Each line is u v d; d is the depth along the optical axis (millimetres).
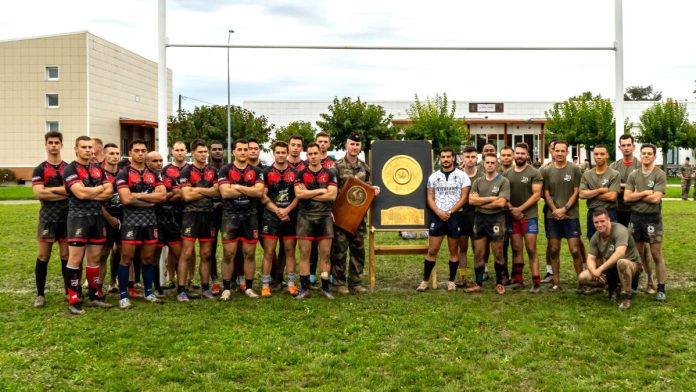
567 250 10031
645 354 4699
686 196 21250
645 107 38312
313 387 4090
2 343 4938
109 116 37719
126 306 6246
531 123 36531
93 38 35688
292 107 35938
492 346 4941
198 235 6645
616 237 6301
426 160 7359
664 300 6379
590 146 31328
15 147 35531
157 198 6281
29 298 6676
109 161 6508
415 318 5781
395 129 28328
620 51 7598
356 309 6184
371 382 4160
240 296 6848
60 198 6195
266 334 5254
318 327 5492
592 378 4219
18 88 35250
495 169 6816
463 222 7316
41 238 6223
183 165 6898
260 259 9500
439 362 4562
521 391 4016
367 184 7020
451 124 28656
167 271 7578
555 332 5293
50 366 4441
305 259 6730
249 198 6656
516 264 7188
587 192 6695
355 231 7031
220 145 7465
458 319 5754
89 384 4129
